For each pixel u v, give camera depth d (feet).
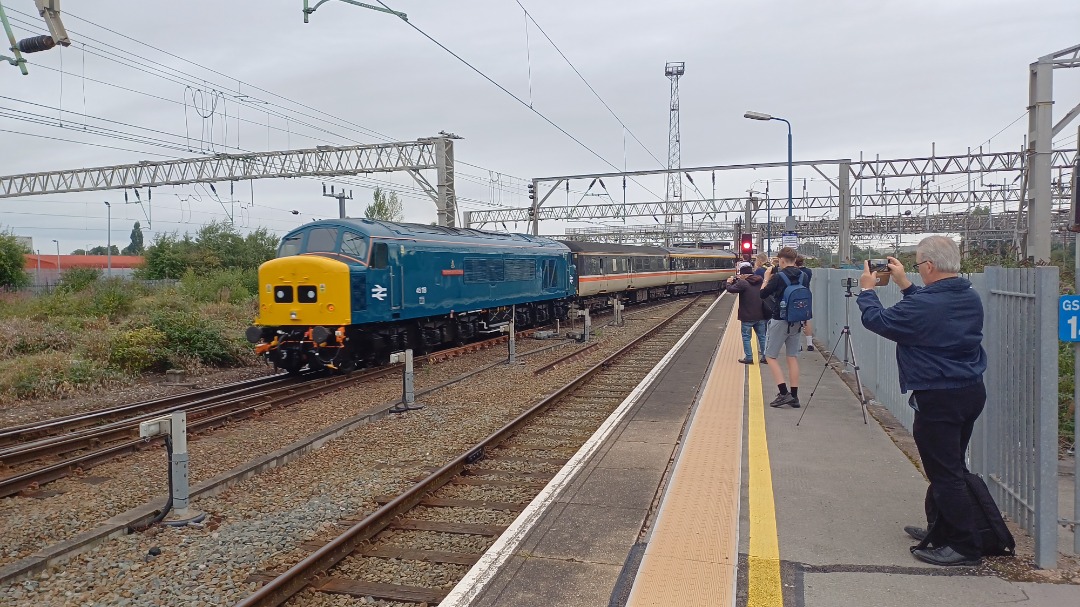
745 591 13.48
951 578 13.85
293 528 20.17
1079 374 14.47
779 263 30.76
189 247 144.36
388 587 16.56
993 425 17.16
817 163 103.96
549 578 14.64
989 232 154.71
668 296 144.77
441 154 102.06
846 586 13.61
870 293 15.67
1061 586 13.47
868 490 18.94
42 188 123.75
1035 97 53.06
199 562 17.97
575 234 225.35
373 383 45.75
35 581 17.17
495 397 40.01
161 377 51.62
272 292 47.98
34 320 76.59
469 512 21.70
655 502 19.39
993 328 17.07
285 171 110.42
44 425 34.45
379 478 24.99
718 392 32.99
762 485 19.39
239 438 31.37
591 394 40.88
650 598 13.35
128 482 25.49
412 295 53.88
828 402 30.66
